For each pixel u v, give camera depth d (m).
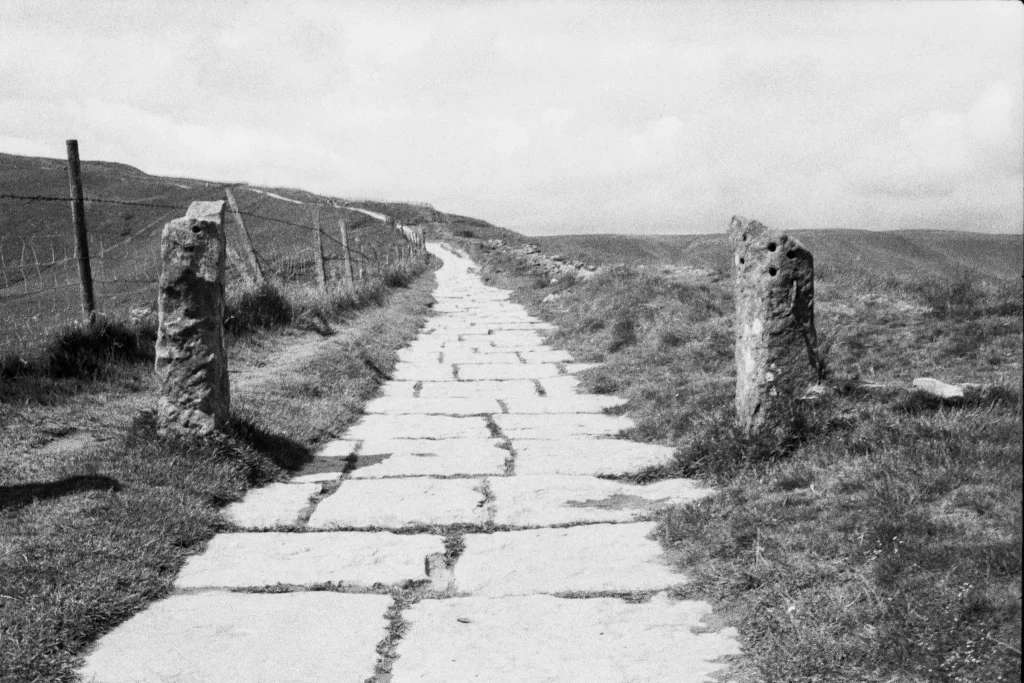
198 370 6.33
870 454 5.29
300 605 4.14
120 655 3.59
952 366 7.49
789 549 4.29
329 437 7.70
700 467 6.18
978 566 3.57
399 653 3.61
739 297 6.43
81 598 3.96
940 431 5.27
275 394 8.57
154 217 69.12
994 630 3.12
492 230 76.25
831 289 12.48
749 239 6.35
